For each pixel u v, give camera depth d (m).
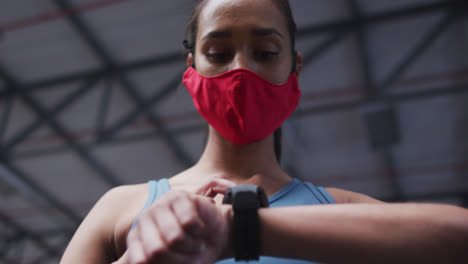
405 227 0.56
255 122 1.00
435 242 0.55
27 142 7.56
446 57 6.08
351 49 5.94
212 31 1.00
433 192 8.72
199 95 1.03
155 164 8.05
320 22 5.82
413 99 6.28
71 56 6.33
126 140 7.03
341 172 8.15
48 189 8.82
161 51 6.25
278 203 0.98
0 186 8.70
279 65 1.02
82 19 5.76
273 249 0.59
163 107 6.92
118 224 0.94
